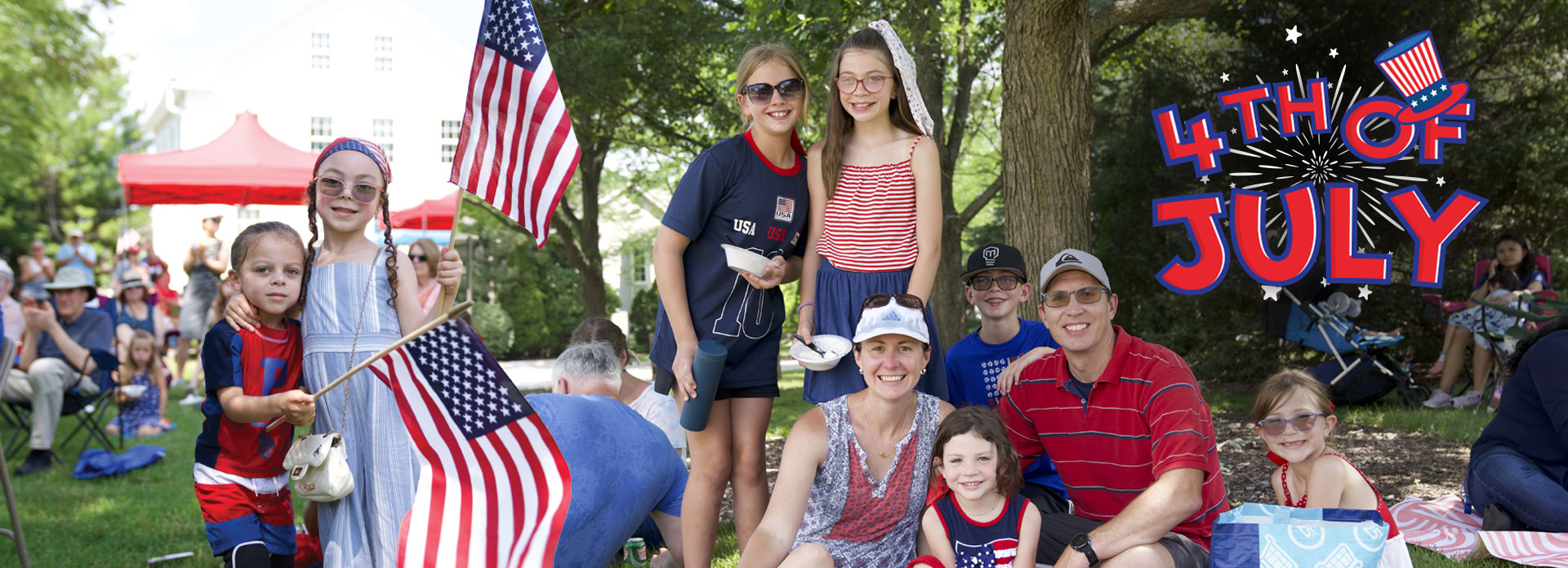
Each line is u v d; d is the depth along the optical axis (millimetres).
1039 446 3521
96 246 35875
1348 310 8711
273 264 3074
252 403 3033
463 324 3000
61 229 36844
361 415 3041
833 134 3359
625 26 11578
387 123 27172
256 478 3232
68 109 33156
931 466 3178
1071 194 6395
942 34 11477
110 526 5383
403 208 15617
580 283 25531
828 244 3377
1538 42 10664
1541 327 4336
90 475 6957
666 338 3484
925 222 3266
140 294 9898
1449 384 8914
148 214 38031
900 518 3199
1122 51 12438
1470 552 3961
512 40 3297
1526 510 4090
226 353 3131
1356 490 3598
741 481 3496
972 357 4219
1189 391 3113
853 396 3186
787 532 3049
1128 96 12477
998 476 3016
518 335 24438
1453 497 4852
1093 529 3354
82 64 17766
